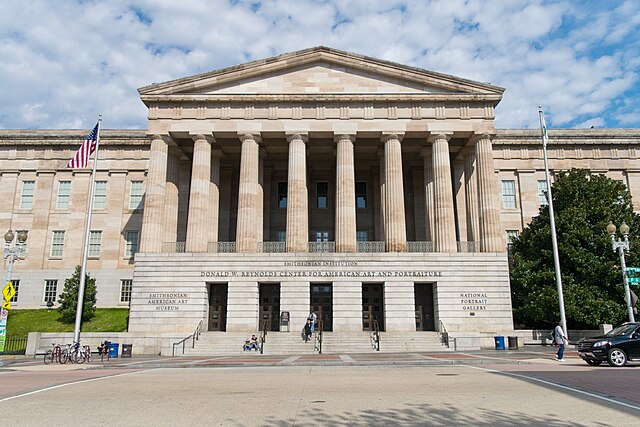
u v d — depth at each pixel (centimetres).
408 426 886
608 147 5334
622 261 3058
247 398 1226
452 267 3984
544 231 3988
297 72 4422
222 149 4731
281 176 5294
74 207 5303
